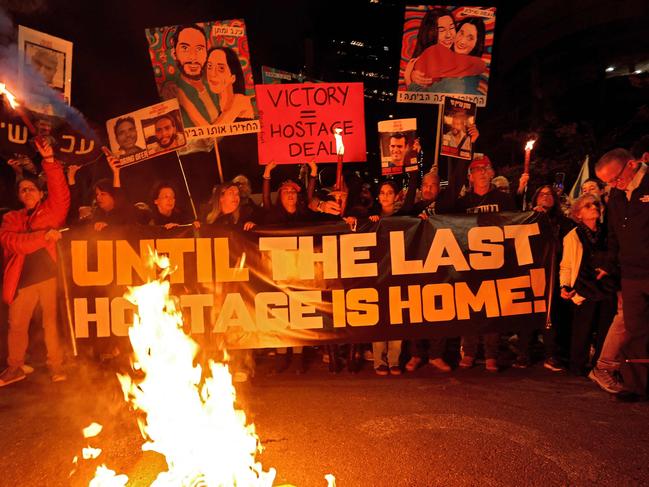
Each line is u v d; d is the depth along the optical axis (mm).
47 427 3891
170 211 5641
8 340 5027
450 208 5695
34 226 5023
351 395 4512
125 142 5551
